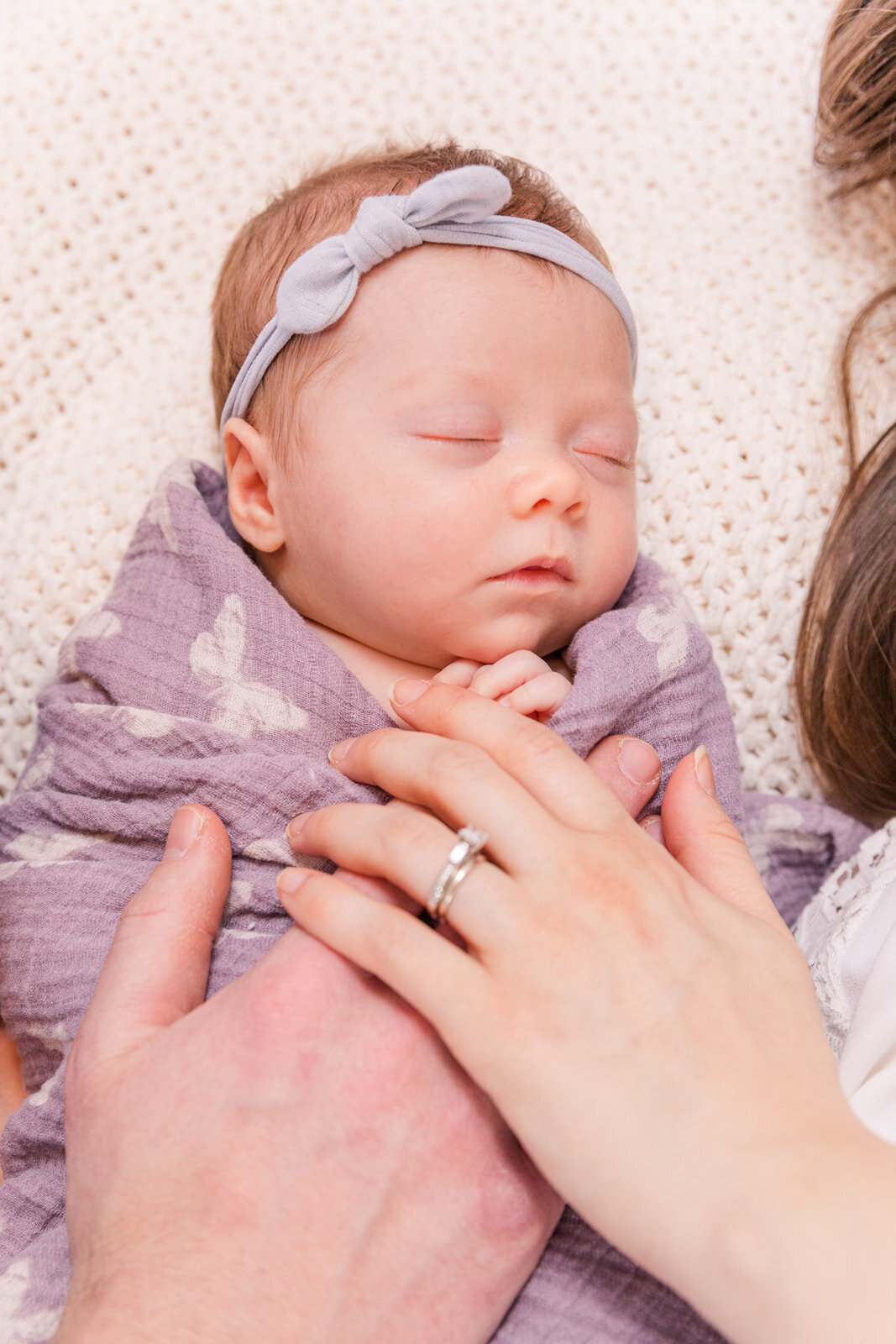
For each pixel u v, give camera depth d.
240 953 0.72
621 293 0.94
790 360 1.09
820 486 1.06
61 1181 0.70
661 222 1.15
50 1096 0.71
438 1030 0.54
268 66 1.18
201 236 1.14
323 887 0.59
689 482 1.06
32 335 1.10
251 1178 0.53
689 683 0.83
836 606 0.94
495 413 0.81
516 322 0.82
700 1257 0.46
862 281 1.12
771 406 1.08
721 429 1.08
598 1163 0.49
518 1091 0.51
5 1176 0.73
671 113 1.18
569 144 1.18
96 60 1.17
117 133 1.15
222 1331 0.50
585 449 0.85
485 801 0.57
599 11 1.20
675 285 1.12
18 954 0.76
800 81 1.18
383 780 0.64
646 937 0.54
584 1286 0.63
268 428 0.90
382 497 0.81
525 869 0.55
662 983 0.52
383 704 0.87
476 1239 0.56
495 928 0.54
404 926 0.56
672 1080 0.49
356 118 1.18
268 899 0.75
